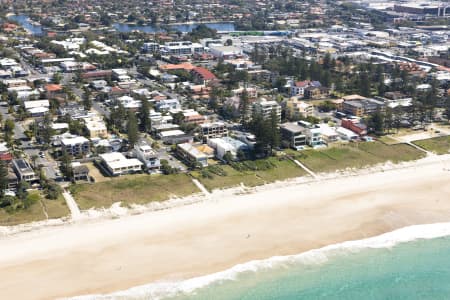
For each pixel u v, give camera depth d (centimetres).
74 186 15288
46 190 14950
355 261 12850
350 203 15575
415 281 12269
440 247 13538
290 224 14262
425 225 14525
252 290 11638
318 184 16762
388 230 14212
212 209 14850
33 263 12062
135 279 11694
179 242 13162
